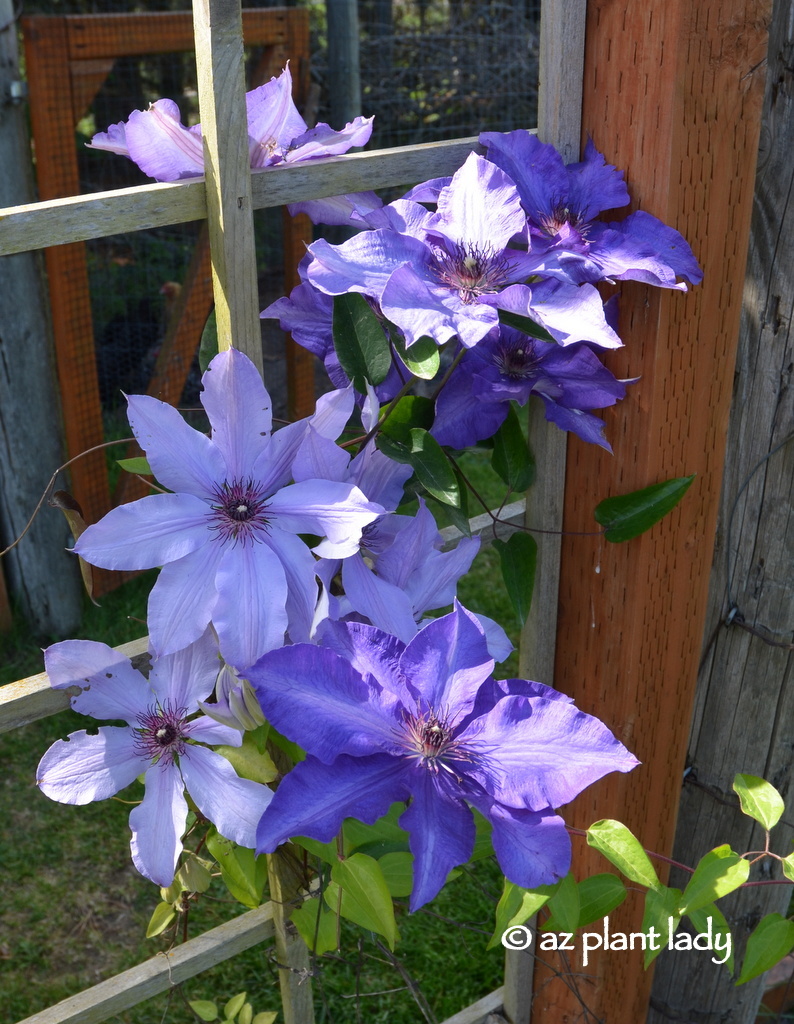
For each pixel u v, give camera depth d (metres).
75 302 1.79
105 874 1.47
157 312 2.61
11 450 1.80
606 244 0.69
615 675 0.86
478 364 0.71
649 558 0.82
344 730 0.63
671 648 0.87
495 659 0.71
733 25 0.69
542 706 0.64
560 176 0.71
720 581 0.94
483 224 0.66
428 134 2.81
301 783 0.62
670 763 0.93
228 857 0.74
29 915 1.40
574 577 0.85
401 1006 1.24
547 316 0.65
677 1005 1.11
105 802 1.58
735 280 0.77
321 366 2.48
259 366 0.66
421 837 0.63
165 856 0.69
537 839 0.63
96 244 2.62
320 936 0.78
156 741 0.69
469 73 2.83
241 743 0.69
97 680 0.67
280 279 2.69
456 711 0.65
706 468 0.82
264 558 0.63
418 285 0.63
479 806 0.64
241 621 0.62
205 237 1.90
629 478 0.79
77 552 0.61
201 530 0.63
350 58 2.21
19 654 1.91
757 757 1.00
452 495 0.69
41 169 1.71
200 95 0.61
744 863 0.71
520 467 0.78
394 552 0.70
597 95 0.71
